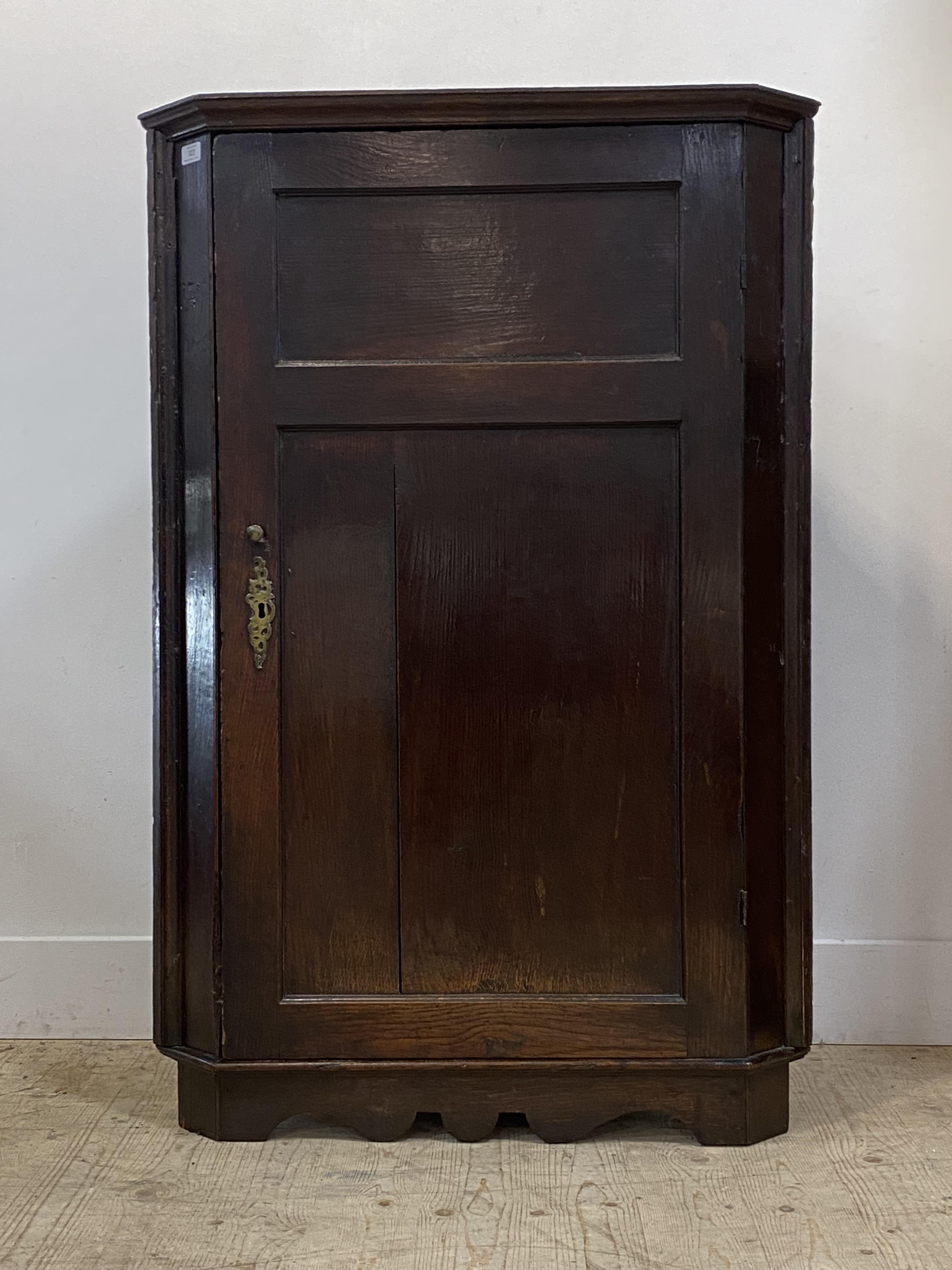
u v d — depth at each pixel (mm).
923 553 2188
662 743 1668
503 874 1678
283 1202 1555
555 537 1666
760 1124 1724
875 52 2158
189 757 1729
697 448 1642
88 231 2209
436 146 1638
